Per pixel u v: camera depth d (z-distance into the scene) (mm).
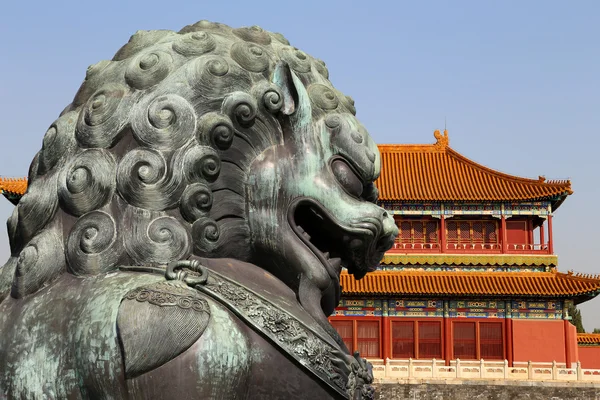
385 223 5992
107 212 5414
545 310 45656
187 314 4887
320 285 5641
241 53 5875
